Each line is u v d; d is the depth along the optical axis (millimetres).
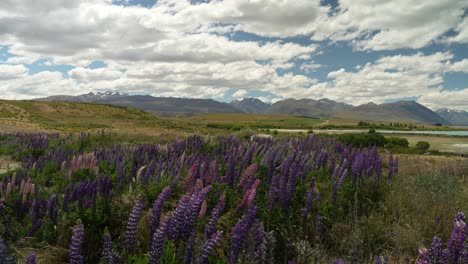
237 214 6297
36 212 6652
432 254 4211
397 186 8961
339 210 7207
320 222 6266
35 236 6254
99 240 5684
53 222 6309
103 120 139500
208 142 14477
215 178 7559
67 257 5605
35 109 145250
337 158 11789
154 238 4133
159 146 13070
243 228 4656
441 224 6844
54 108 152750
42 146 18500
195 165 6883
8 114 127125
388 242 6387
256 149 10445
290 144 12000
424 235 6508
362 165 8656
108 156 11547
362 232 6297
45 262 5480
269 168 8180
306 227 6551
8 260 3896
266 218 6266
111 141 23328
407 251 6000
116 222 6387
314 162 9734
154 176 8484
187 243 4406
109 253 4441
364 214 7281
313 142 13383
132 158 10852
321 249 5875
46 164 11297
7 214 6996
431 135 117062
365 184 8477
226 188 7270
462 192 9250
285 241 5582
